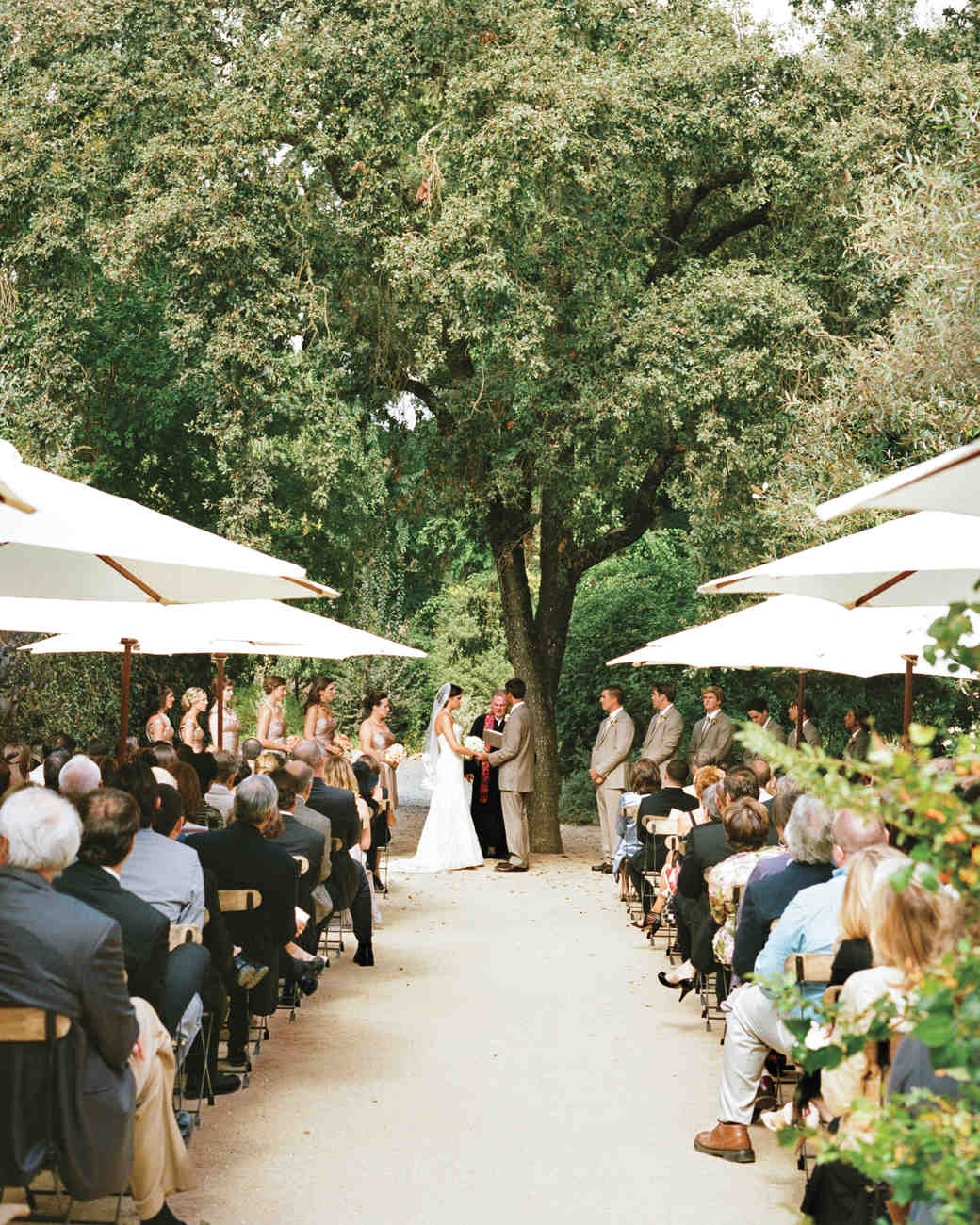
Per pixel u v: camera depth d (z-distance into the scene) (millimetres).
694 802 11992
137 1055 4566
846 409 12367
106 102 15391
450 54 15797
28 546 7000
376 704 16359
